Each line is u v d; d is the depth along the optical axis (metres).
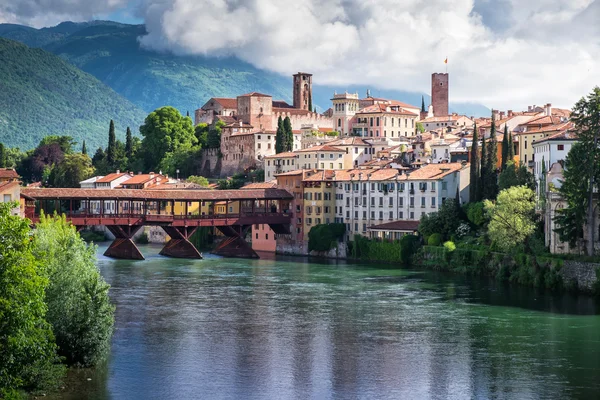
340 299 168.38
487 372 115.00
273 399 104.38
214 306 160.25
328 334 136.62
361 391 107.44
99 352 113.88
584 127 183.88
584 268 169.00
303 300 167.25
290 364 119.06
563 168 193.62
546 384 109.88
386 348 127.69
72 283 111.06
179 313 153.00
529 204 190.75
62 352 111.50
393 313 153.12
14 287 81.38
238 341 131.75
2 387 83.56
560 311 153.38
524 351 125.50
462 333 136.88
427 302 164.12
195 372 114.56
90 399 101.94
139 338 132.88
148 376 112.19
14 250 82.19
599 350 125.75
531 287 180.88
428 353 124.75
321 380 111.81
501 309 156.12
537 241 187.62
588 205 175.88
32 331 85.81
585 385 109.38
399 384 110.19
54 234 112.56
